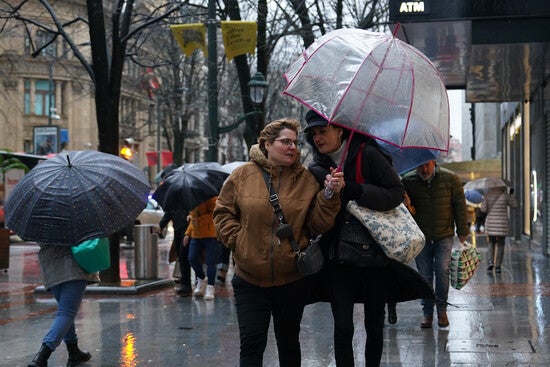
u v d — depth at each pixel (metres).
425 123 7.68
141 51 39.12
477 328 13.96
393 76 7.65
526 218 38.66
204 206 18.80
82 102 89.88
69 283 10.75
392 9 19.20
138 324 14.97
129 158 52.69
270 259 7.69
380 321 8.56
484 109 84.62
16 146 85.44
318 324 14.62
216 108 28.09
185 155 90.62
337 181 7.51
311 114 8.22
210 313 16.44
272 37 30.28
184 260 19.30
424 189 13.80
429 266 14.12
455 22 19.22
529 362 11.00
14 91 76.75
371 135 7.54
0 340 13.38
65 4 43.53
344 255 8.11
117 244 20.59
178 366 11.16
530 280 22.06
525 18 19.33
